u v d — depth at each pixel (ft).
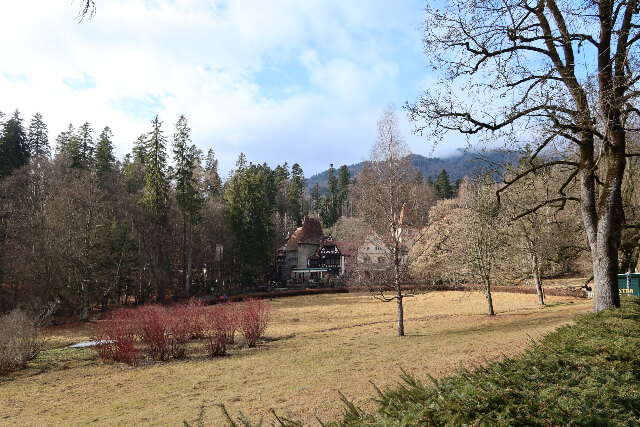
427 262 142.92
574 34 32.45
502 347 50.65
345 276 206.59
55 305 120.06
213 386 49.47
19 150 171.83
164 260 179.11
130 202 168.96
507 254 116.37
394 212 80.38
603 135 32.40
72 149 191.01
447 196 329.52
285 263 291.58
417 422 11.23
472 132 35.19
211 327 74.79
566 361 16.99
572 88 32.94
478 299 154.92
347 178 454.81
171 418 37.04
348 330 95.71
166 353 72.43
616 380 15.19
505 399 12.07
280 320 121.90
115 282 135.13
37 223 127.03
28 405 47.44
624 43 30.83
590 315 29.76
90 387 54.49
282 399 38.88
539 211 95.50
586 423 11.32
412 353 57.88
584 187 34.86
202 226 193.57
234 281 224.74
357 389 38.70
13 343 67.62
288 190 393.50
